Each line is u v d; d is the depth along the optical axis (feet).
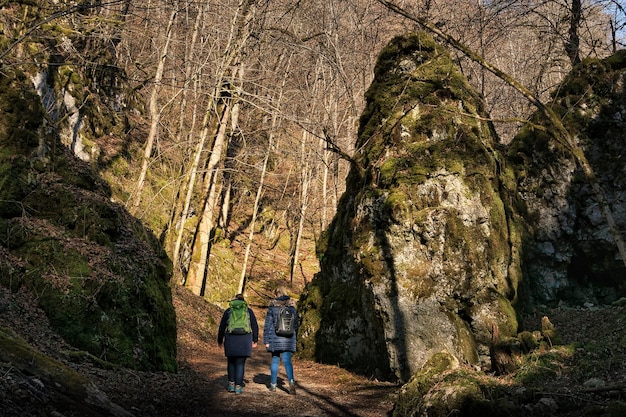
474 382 18.33
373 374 30.53
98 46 59.16
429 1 43.09
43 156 26.32
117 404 16.31
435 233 28.37
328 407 22.66
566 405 16.89
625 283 32.55
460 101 33.01
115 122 66.80
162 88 64.28
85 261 23.97
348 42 61.87
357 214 32.32
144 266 27.58
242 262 84.89
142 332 24.82
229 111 61.57
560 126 14.67
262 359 39.29
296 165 99.96
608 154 33.81
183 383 24.21
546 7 44.91
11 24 45.32
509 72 61.36
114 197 56.13
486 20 34.30
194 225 69.46
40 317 20.98
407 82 32.27
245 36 56.18
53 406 12.64
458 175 29.91
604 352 20.75
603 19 42.37
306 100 70.13
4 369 12.67
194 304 54.54
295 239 96.27
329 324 35.19
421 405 18.39
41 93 49.85
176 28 63.36
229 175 88.17
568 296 34.14
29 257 22.43
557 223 34.37
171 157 74.69
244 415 20.35
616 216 32.78
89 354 20.56
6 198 23.45
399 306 28.02
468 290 27.89
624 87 33.94
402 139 32.45
